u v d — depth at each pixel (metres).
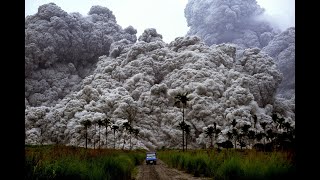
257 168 12.88
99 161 16.75
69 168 11.04
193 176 22.09
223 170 16.08
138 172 26.77
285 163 11.48
